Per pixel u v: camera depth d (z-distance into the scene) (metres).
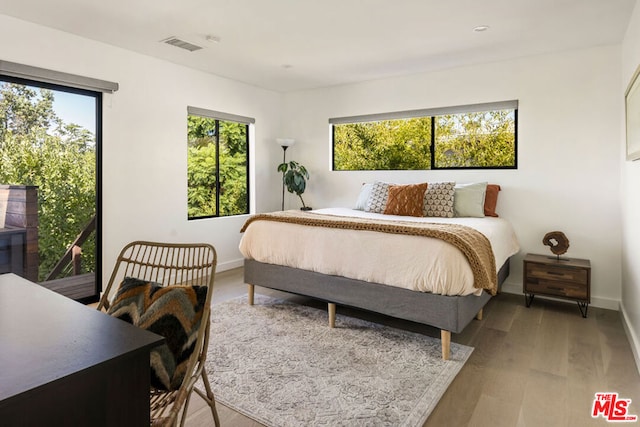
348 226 2.84
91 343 0.91
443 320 2.40
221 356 2.43
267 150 5.30
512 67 3.85
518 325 3.03
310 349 2.54
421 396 1.99
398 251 2.56
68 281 3.38
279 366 2.31
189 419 1.80
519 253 3.90
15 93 3.02
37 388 0.71
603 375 2.23
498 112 4.04
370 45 3.49
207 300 1.38
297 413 1.85
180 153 4.17
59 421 0.77
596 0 2.60
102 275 3.56
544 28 3.08
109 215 3.58
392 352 2.51
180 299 1.38
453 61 3.94
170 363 1.29
